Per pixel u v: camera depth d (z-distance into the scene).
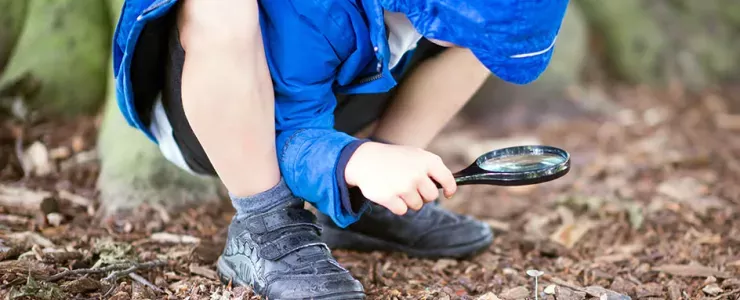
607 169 3.28
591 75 4.58
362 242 2.34
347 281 1.89
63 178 2.86
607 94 4.43
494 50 1.63
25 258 2.11
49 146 3.09
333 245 2.36
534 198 2.99
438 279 2.20
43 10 3.43
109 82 3.15
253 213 1.92
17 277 1.98
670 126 3.95
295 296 1.85
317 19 1.76
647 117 4.09
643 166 3.32
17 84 3.27
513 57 1.64
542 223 2.71
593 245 2.53
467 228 2.37
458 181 1.76
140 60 1.83
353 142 1.79
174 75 1.80
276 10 1.77
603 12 4.64
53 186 2.79
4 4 3.45
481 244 2.36
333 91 1.97
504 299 2.03
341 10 1.76
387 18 1.79
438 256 2.34
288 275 1.88
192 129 1.81
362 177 1.74
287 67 1.81
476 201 2.96
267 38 1.80
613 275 2.26
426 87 2.05
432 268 2.29
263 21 1.79
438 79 2.04
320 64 1.82
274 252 1.91
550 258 2.44
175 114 1.89
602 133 3.85
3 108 3.21
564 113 4.11
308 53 1.79
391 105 2.11
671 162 3.35
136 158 2.71
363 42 1.80
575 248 2.50
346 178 1.76
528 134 3.85
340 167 1.76
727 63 4.69
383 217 2.30
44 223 2.45
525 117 4.05
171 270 2.18
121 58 1.87
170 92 1.85
